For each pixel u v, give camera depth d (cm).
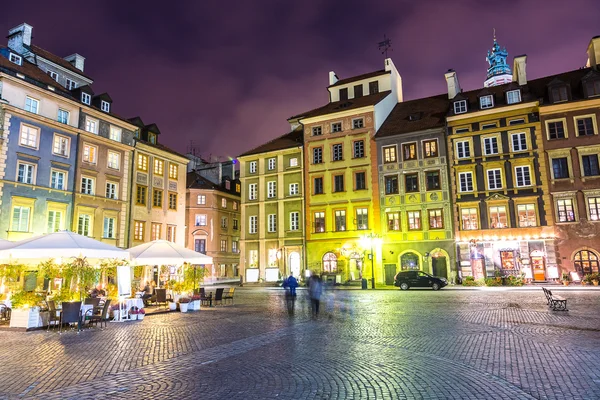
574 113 3369
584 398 621
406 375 770
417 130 3903
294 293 1903
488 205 3544
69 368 863
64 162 3222
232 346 1070
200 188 5925
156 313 1933
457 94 3891
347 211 4112
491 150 3606
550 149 3400
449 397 642
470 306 1938
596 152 3272
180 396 666
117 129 3744
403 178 3912
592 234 3197
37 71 3359
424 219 3769
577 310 1689
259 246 4531
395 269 3825
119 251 1791
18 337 1288
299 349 1019
